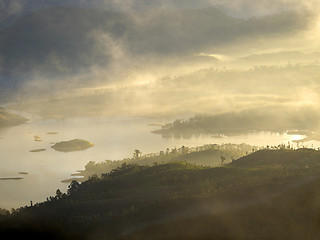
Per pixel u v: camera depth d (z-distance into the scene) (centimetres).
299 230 11581
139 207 18375
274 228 11975
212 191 16775
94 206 19950
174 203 15550
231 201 14362
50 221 18700
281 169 18975
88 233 15962
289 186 14150
